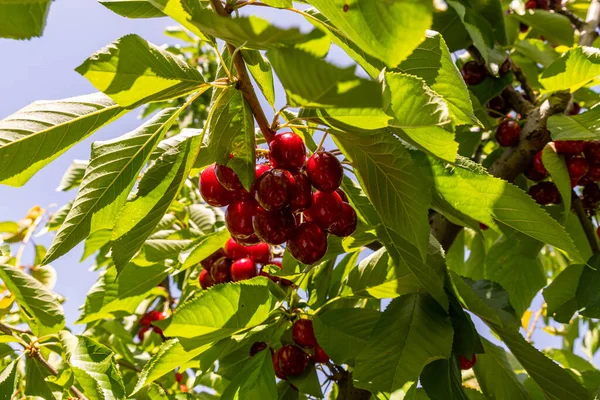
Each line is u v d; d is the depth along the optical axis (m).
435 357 0.57
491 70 0.78
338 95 0.40
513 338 0.62
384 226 0.58
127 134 0.55
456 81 0.54
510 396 0.69
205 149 0.61
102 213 0.55
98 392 0.68
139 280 0.80
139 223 0.56
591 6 0.98
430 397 0.59
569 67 0.73
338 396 0.72
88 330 0.93
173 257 0.80
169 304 1.14
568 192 0.71
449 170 0.56
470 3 0.82
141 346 1.05
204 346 0.61
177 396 0.75
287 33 0.39
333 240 0.65
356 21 0.40
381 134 0.51
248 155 0.50
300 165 0.53
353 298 0.70
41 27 0.41
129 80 0.49
